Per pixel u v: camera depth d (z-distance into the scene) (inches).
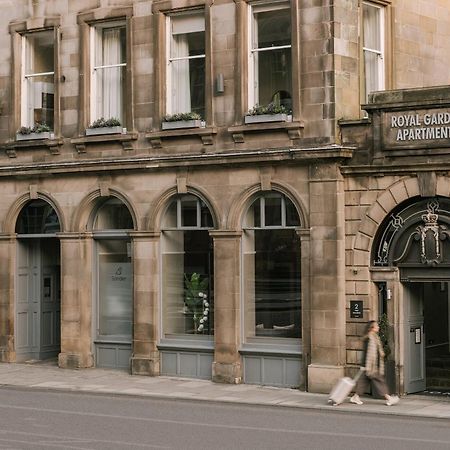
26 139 1244.5
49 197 1232.2
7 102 1277.1
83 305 1212.5
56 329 1326.3
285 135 1064.2
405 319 1020.5
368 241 1020.5
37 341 1301.7
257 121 1074.1
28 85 1275.8
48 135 1229.1
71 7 1225.4
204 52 1138.0
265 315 1091.9
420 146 985.5
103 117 1210.6
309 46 1053.2
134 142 1167.6
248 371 1093.1
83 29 1213.7
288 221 1076.5
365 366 951.0
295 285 1072.8
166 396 1009.5
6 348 1274.6
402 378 1011.3
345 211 1035.3
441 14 1224.8
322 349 1033.5
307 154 1035.3
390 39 1132.5
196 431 793.6
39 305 1299.2
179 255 1154.0
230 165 1094.4
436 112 978.7
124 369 1198.9
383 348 991.6
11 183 1266.0
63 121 1226.0
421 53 1187.9
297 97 1055.6
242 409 933.8
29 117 1273.4
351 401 962.7
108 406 946.7
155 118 1153.4
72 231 1212.5
